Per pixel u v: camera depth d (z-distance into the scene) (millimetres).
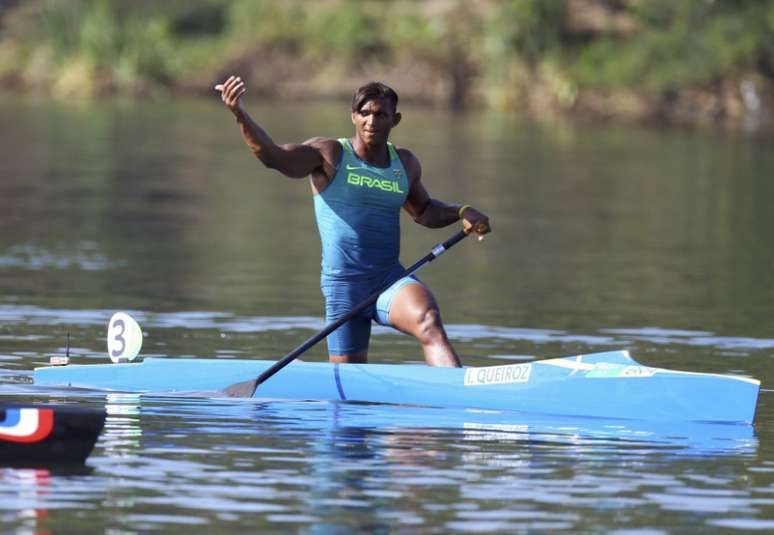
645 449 24656
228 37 184375
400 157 30469
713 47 169000
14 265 49281
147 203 71375
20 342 34688
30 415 22656
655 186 89125
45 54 181375
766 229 68625
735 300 45438
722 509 20844
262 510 20281
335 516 20047
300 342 36031
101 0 179875
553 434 25734
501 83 167500
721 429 26547
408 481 22016
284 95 173500
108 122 128750
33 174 83312
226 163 95938
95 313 39656
